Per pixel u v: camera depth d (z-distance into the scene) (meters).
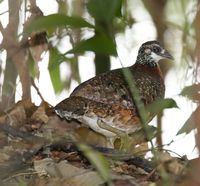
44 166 8.29
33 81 10.95
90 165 8.62
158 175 8.05
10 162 8.38
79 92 10.36
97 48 6.70
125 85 10.57
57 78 11.57
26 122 10.61
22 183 7.84
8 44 10.26
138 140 10.66
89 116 10.27
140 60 12.37
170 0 11.46
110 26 6.98
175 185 7.00
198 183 4.98
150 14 11.77
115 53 6.72
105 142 11.05
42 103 10.98
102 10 5.82
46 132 10.33
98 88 10.40
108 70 11.90
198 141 4.65
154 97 11.59
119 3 6.84
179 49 12.20
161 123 11.02
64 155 8.85
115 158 8.47
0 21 10.23
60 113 10.10
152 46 12.26
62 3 10.75
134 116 10.55
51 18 5.90
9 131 9.20
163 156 8.23
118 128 10.69
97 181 7.57
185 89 6.37
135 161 8.56
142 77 11.62
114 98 10.41
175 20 11.34
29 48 10.75
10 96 10.81
